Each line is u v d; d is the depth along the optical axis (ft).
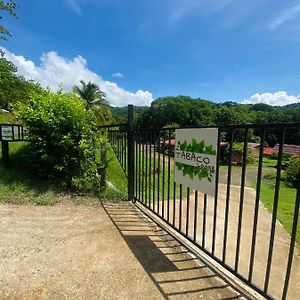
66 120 16.33
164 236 10.31
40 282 7.10
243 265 9.09
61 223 11.44
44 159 16.15
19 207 13.32
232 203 18.74
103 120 89.30
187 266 8.04
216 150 7.65
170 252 8.96
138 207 14.08
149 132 12.98
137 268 7.88
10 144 22.03
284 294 5.81
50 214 12.54
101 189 16.17
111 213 12.98
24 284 7.00
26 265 7.95
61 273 7.55
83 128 16.83
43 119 15.85
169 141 10.78
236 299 6.49
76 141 16.70
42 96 17.58
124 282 7.15
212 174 7.88
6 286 6.90
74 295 6.58
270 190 28.76
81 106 17.58
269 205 19.29
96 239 9.88
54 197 14.83
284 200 22.63
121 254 8.73
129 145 14.85
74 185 16.66
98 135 17.79
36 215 12.34
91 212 13.05
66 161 16.22
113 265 8.02
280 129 5.71
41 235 10.12
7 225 11.02
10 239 9.70
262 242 11.31
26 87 117.39
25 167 18.39
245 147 6.77
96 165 16.72
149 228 11.10
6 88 104.73
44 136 16.43
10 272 7.55
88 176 16.56
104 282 7.14
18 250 8.87
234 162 66.33
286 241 11.53
